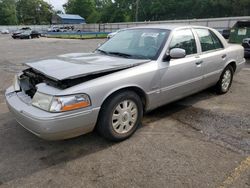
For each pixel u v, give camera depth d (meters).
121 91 3.16
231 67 5.25
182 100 4.86
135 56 3.73
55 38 33.38
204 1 58.66
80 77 2.83
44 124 2.62
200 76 4.31
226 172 2.64
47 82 2.95
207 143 3.24
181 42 4.00
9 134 3.54
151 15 71.25
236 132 3.54
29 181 2.55
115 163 2.83
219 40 4.91
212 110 4.36
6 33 57.75
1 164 2.84
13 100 3.18
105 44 4.44
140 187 2.44
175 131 3.58
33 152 3.08
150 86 3.43
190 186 2.44
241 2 50.88
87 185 2.48
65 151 3.10
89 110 2.83
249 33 10.99
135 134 3.49
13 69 8.71
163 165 2.78
